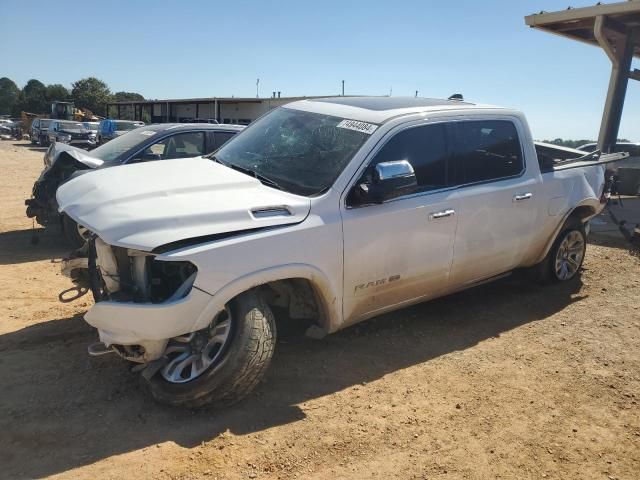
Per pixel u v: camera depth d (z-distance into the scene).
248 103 39.66
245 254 3.41
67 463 2.97
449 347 4.66
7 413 3.39
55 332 4.59
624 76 12.22
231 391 3.40
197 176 3.95
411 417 3.61
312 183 3.99
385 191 3.90
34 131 41.34
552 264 6.01
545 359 4.53
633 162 14.88
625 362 4.54
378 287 4.18
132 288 3.45
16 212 10.23
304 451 3.20
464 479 3.06
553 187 5.54
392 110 4.48
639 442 3.50
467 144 4.79
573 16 11.62
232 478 2.94
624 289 6.31
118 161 7.46
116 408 3.50
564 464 3.25
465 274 4.86
